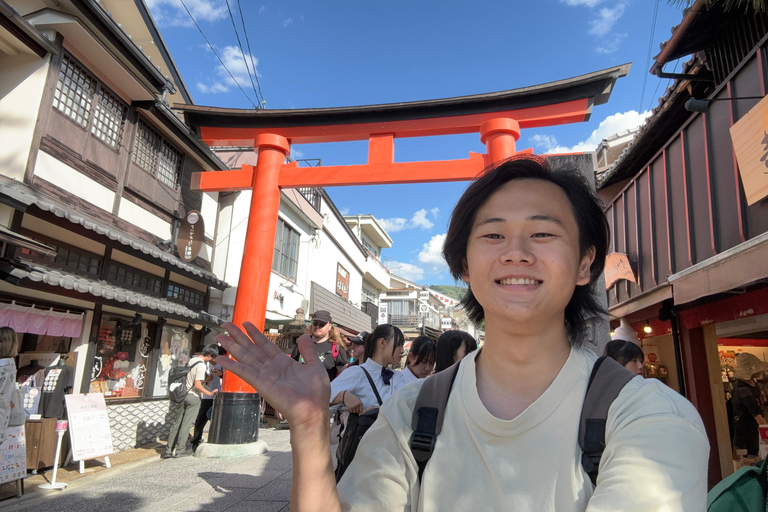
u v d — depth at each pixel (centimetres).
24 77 629
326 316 509
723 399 549
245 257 733
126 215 812
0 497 473
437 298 3375
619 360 315
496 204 95
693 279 493
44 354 630
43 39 614
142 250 732
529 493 75
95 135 738
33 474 575
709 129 507
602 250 108
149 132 886
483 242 93
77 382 677
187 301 996
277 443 832
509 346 88
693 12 489
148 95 809
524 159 101
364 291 2520
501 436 79
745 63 443
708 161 504
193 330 963
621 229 829
